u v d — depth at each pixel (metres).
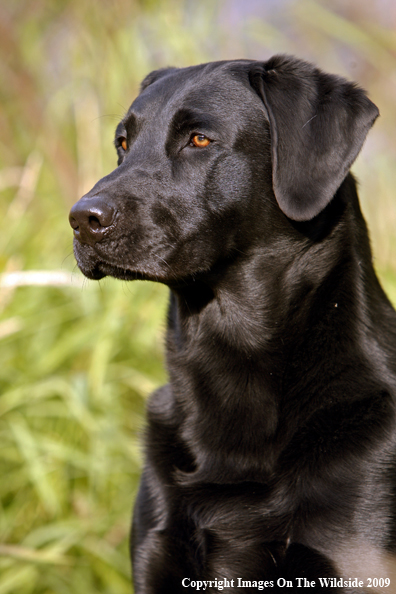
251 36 6.32
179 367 3.28
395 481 2.82
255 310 3.10
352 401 2.87
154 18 6.12
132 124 3.30
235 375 3.05
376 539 2.74
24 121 6.19
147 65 6.01
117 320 4.97
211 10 6.29
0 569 4.12
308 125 3.08
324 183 2.98
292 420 2.90
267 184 3.15
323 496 2.75
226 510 2.83
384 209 5.95
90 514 4.54
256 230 3.13
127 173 3.08
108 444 4.58
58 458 4.55
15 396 4.65
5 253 5.25
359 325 2.98
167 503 2.99
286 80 3.18
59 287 5.26
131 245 2.99
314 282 3.07
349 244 3.09
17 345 5.04
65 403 4.79
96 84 5.96
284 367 2.99
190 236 3.08
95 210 2.90
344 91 3.15
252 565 2.77
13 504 4.48
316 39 6.68
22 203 5.43
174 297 3.46
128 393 5.07
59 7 6.37
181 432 3.13
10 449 4.61
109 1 6.06
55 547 4.18
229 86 3.19
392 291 5.43
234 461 2.92
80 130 5.88
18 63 6.23
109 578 4.30
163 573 2.90
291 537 2.73
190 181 3.08
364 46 6.65
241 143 3.12
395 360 3.05
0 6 6.36
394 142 6.51
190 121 3.09
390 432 2.85
